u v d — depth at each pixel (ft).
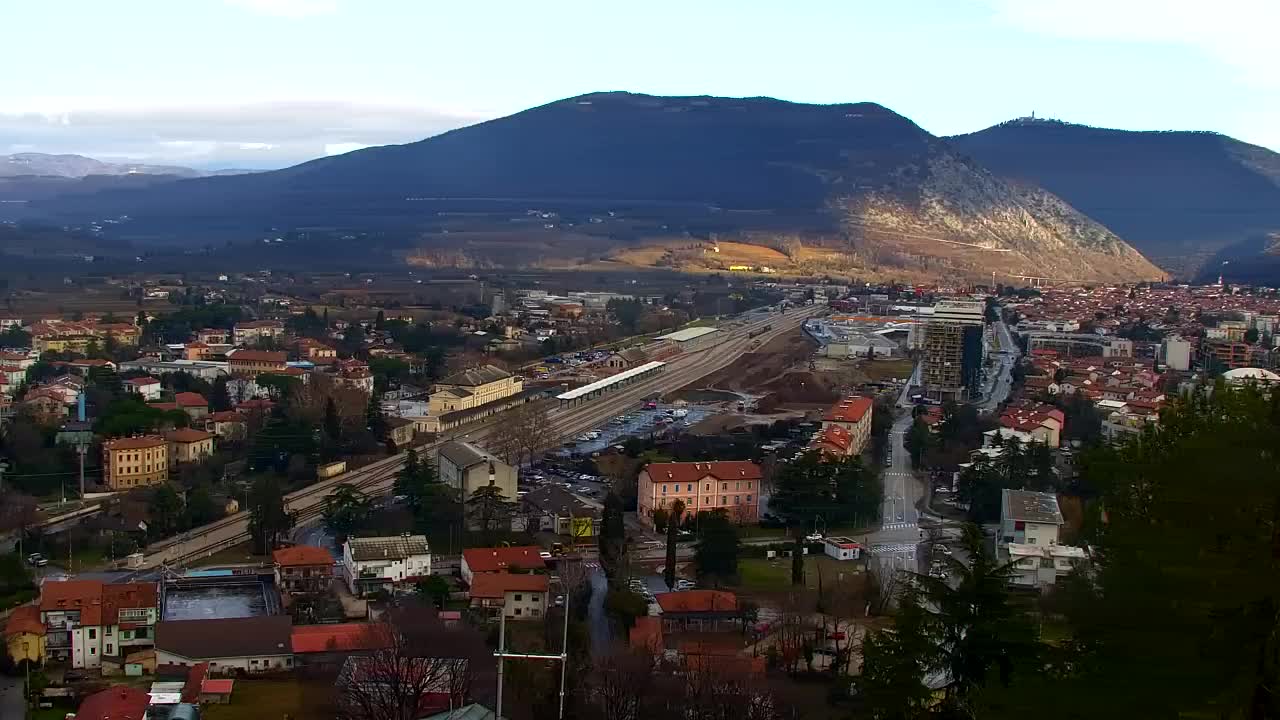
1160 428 372.58
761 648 632.79
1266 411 288.92
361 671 552.41
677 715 508.12
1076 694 254.88
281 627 651.66
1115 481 359.25
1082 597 284.00
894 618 338.54
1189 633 244.01
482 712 423.64
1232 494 245.65
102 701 554.05
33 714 581.12
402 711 500.74
